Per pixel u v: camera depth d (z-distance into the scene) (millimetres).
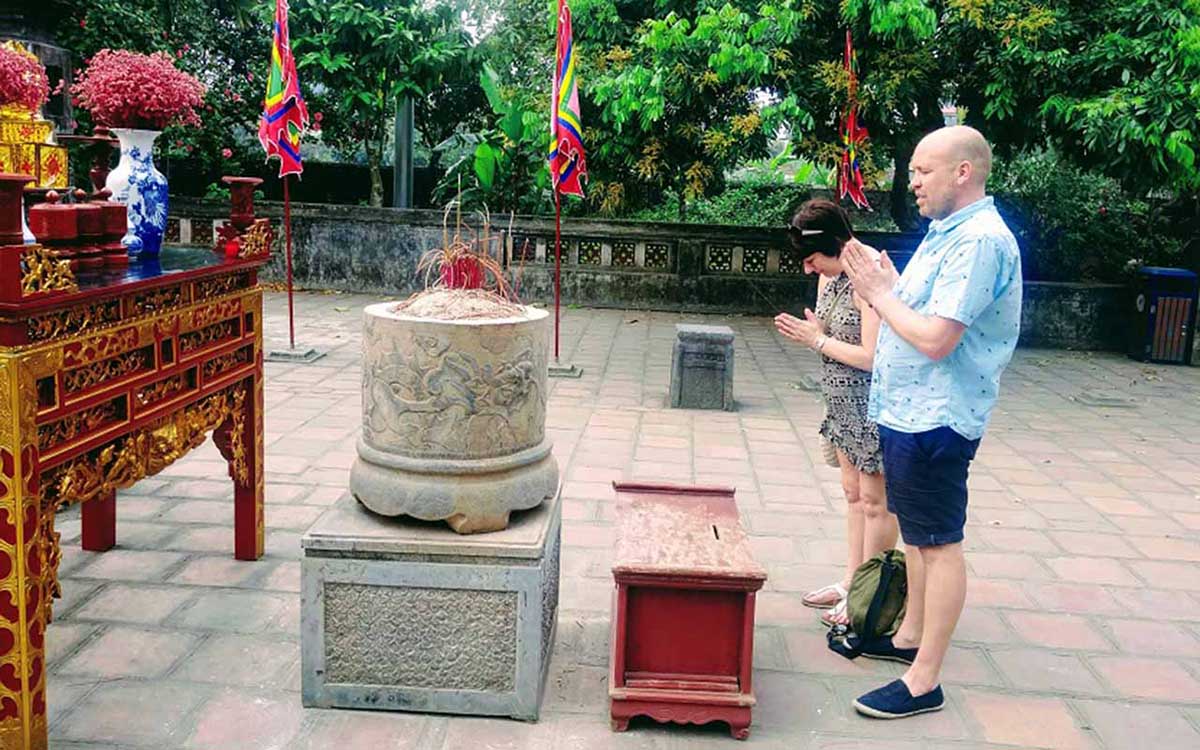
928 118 10523
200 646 3420
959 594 3076
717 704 2973
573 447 6141
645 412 7137
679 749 2914
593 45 11234
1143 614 4004
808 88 10086
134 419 3078
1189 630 3867
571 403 7344
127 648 3391
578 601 3922
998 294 2941
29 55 3881
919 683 3156
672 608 3010
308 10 12070
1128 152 9250
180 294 3363
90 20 10805
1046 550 4684
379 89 12805
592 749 2896
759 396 7859
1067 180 11805
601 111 11180
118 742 2830
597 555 4391
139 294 3070
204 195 14414
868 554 3746
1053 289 10906
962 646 3664
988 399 3018
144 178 3807
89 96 3768
